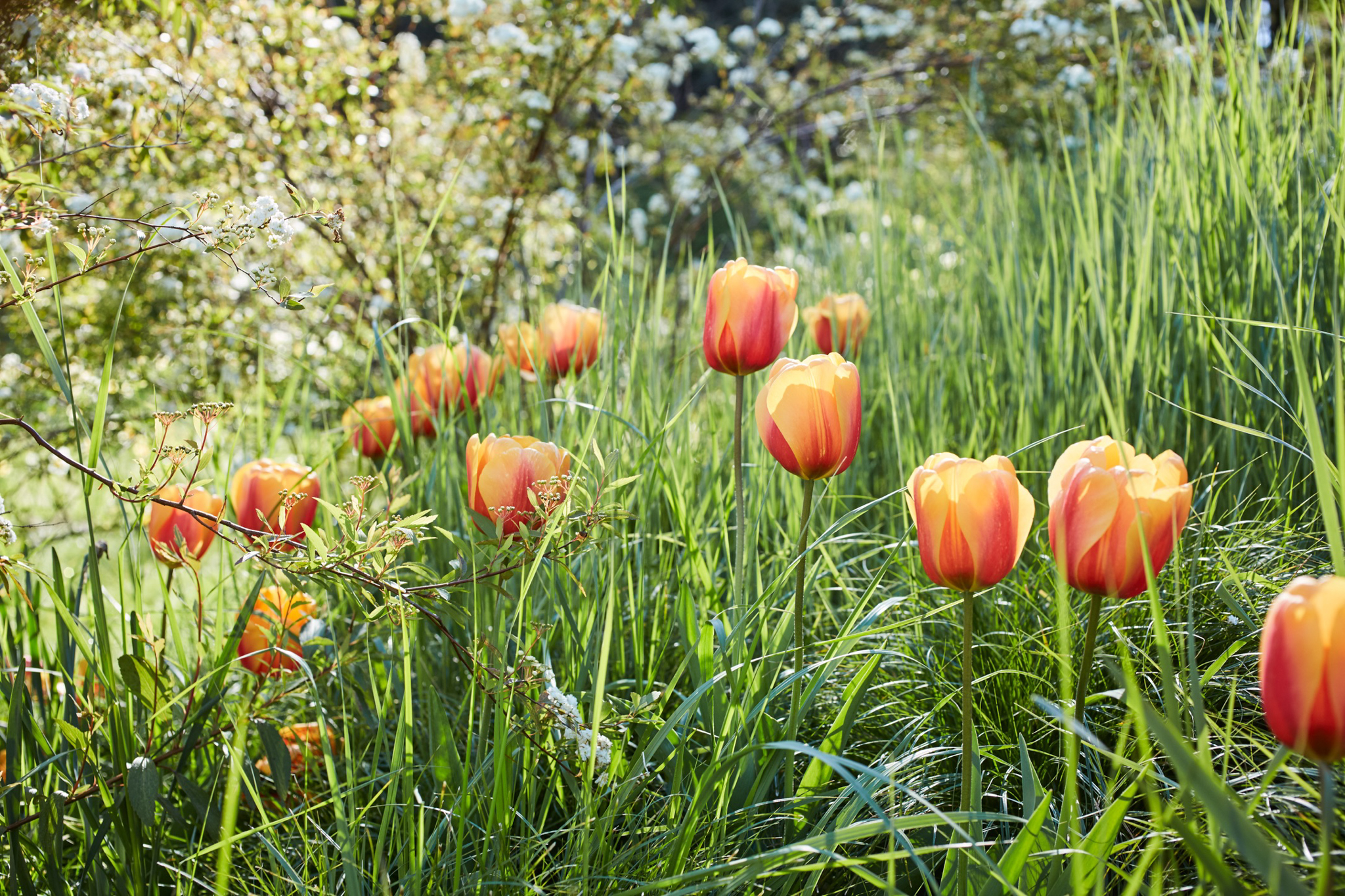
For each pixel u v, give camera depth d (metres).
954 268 2.72
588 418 1.74
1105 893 0.94
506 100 3.43
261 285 1.12
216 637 1.35
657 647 1.46
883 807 1.09
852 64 5.48
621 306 1.82
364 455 1.84
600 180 4.49
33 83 1.27
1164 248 1.79
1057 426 1.77
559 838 1.17
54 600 1.07
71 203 2.02
